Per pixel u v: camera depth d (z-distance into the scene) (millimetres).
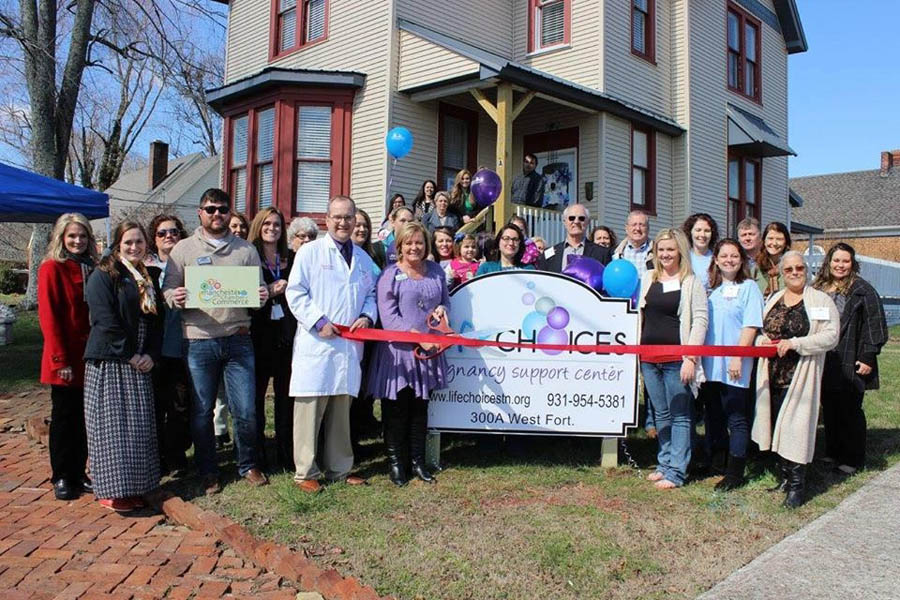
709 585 3529
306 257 4828
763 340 4957
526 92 11586
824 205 37844
